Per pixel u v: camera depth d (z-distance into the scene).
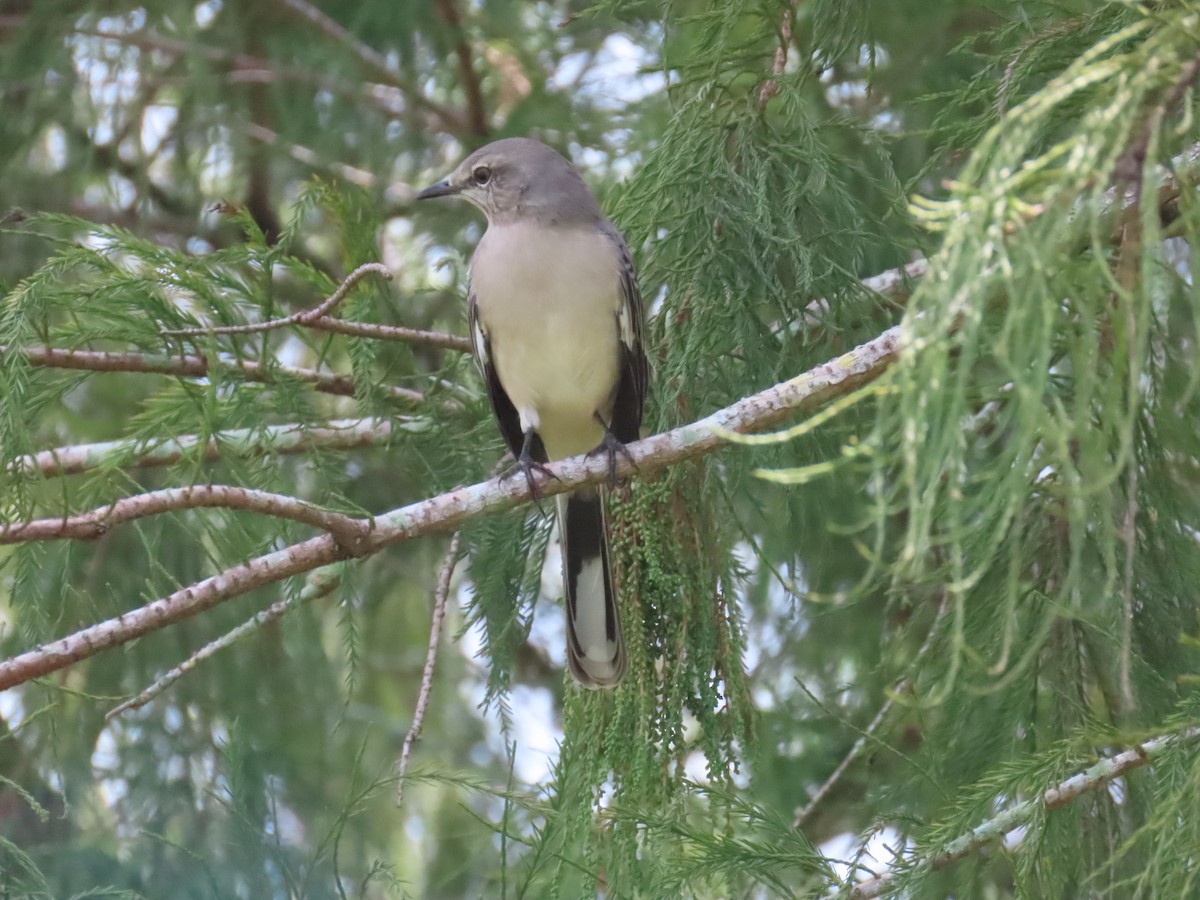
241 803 9.62
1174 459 7.65
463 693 14.54
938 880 7.58
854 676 11.29
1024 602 7.67
